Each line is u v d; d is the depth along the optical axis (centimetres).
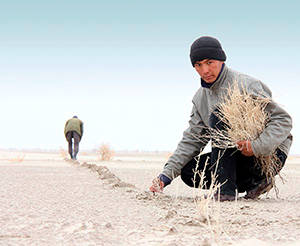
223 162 349
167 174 383
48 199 341
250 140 338
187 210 288
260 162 365
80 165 1059
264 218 247
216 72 352
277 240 182
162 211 282
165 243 172
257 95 344
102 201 336
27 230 203
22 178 584
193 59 351
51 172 757
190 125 390
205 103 377
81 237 185
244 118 345
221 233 200
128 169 982
